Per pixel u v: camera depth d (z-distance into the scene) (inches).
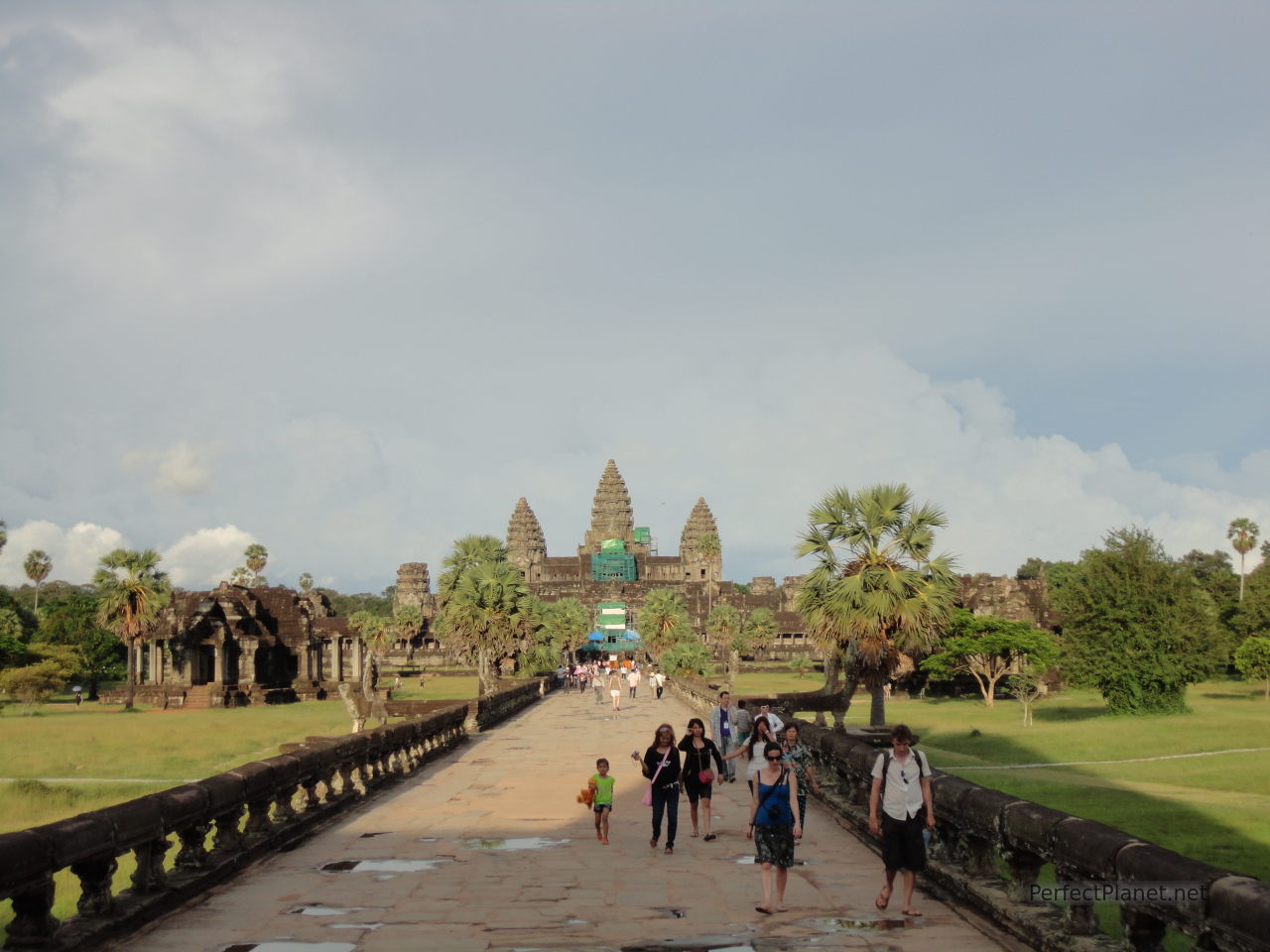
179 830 450.3
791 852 421.7
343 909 418.6
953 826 448.8
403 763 933.2
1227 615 4512.8
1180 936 706.2
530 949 358.3
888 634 1239.5
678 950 356.2
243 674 3821.4
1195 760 1846.7
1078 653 2790.4
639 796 808.9
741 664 6456.7
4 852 305.7
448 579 3016.7
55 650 3818.9
